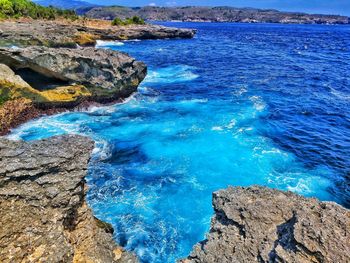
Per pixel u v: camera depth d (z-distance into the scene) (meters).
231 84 41.75
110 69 31.48
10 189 9.87
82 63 29.78
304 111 31.61
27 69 29.06
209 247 8.96
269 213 9.38
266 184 18.72
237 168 20.23
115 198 16.98
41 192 10.22
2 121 24.47
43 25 81.75
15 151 10.86
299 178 19.52
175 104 32.84
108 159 21.17
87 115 29.02
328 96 37.19
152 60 59.72
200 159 21.19
